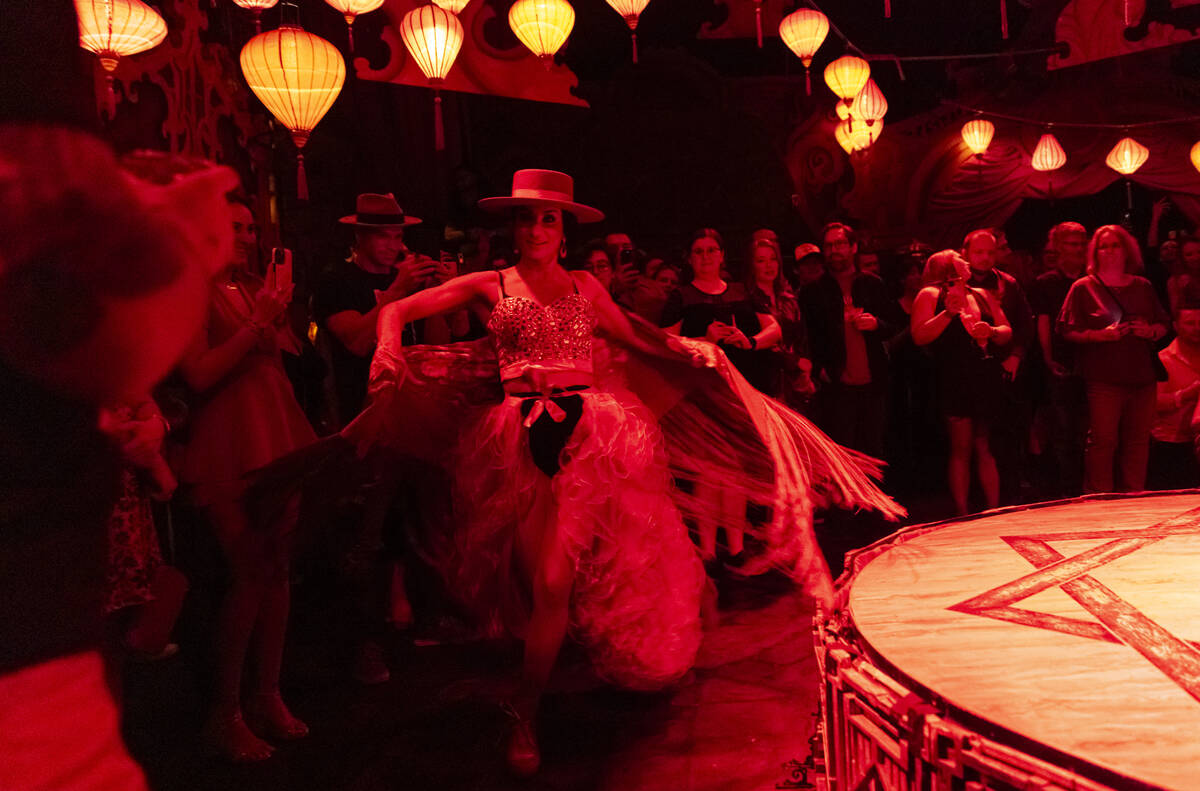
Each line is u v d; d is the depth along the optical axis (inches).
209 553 136.9
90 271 35.1
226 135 202.8
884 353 243.6
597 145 419.5
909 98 441.7
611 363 135.2
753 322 197.6
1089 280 218.1
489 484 127.9
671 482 133.6
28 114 35.9
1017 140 427.5
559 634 113.3
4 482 34.6
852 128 376.5
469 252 233.0
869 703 54.1
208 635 136.6
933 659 54.8
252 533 113.3
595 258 225.1
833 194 434.6
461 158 352.5
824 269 270.4
